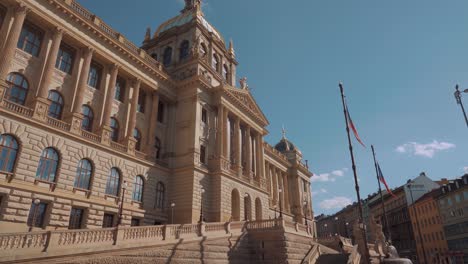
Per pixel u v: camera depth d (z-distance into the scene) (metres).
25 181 25.98
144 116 41.41
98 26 35.06
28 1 29.39
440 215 74.31
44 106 28.70
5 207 24.34
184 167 41.41
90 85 35.47
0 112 25.45
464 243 65.62
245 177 50.88
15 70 28.28
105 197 32.28
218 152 45.78
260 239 34.06
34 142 27.27
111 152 34.22
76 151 30.56
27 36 30.22
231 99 51.16
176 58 54.66
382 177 42.31
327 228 166.25
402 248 93.75
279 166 80.25
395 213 98.31
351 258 28.56
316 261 33.28
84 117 33.88
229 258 30.45
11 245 16.09
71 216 28.98
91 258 19.00
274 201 73.44
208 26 61.03
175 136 44.75
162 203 39.88
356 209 133.12
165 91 45.03
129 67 39.31
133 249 21.64
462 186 66.81
